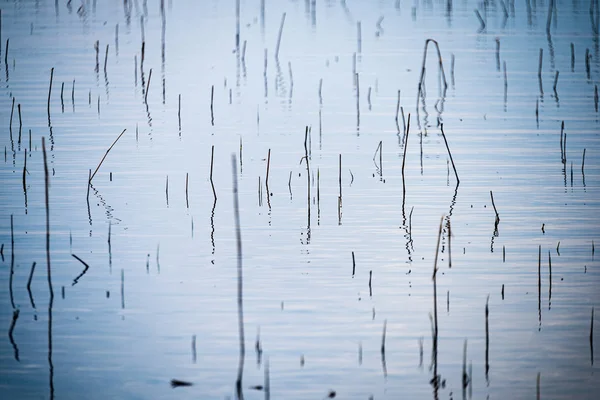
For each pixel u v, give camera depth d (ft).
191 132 148.25
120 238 102.73
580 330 80.43
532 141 142.10
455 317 82.99
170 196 117.60
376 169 129.70
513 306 85.20
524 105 164.86
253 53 211.41
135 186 121.39
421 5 278.26
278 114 160.45
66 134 145.79
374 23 248.32
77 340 78.54
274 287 89.45
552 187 120.26
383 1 288.30
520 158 133.59
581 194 117.29
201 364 74.38
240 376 70.95
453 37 227.61
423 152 137.90
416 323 81.76
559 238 102.27
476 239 102.42
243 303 85.71
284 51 213.66
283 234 104.17
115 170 128.26
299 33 235.61
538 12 259.39
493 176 125.70
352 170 128.98
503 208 112.47
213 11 266.57
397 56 207.82
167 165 130.72
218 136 146.20
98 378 72.38
